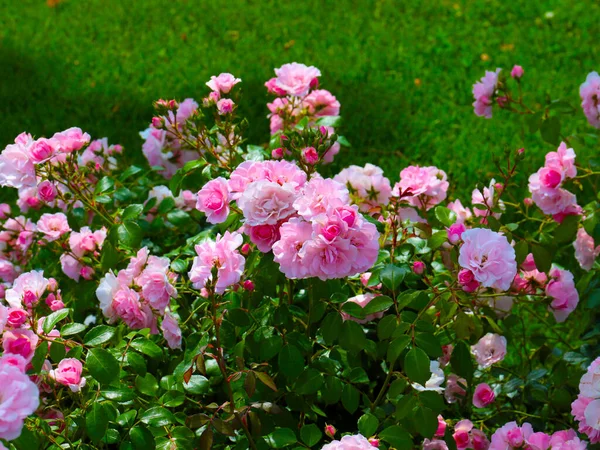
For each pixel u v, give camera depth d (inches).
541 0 169.3
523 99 130.7
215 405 61.3
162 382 64.1
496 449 63.0
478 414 72.2
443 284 67.3
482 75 140.3
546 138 79.2
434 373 65.8
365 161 116.5
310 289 62.4
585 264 76.4
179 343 64.4
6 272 77.4
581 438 67.3
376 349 65.8
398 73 143.3
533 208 91.7
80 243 71.6
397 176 111.6
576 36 153.7
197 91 141.0
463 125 125.0
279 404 67.2
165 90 141.9
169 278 66.2
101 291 64.1
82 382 60.0
